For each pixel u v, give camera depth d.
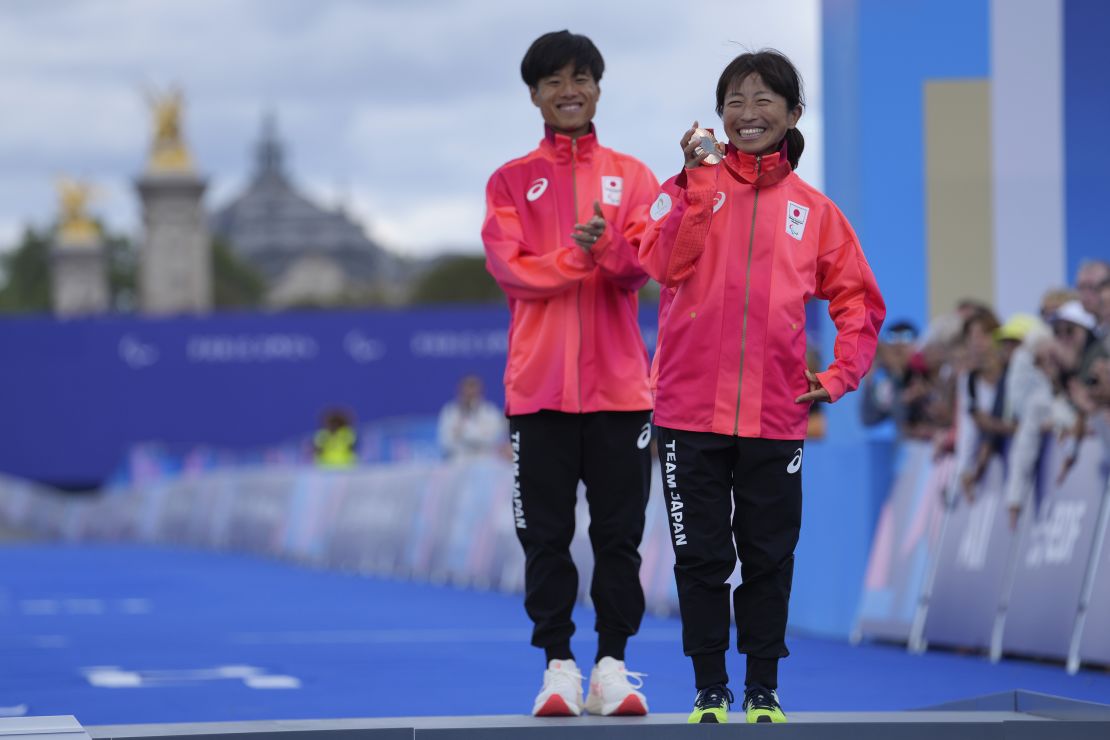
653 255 13.67
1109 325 23.58
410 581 46.28
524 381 14.89
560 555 14.96
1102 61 32.66
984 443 25.38
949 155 32.16
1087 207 32.72
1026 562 23.88
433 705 19.09
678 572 13.72
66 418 97.06
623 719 13.49
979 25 32.09
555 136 15.27
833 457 28.75
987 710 13.81
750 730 12.45
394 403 97.06
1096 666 22.42
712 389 13.48
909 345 28.97
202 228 159.12
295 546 60.97
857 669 22.95
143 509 86.19
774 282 13.52
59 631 30.41
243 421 97.25
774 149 13.70
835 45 32.12
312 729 12.23
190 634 29.52
